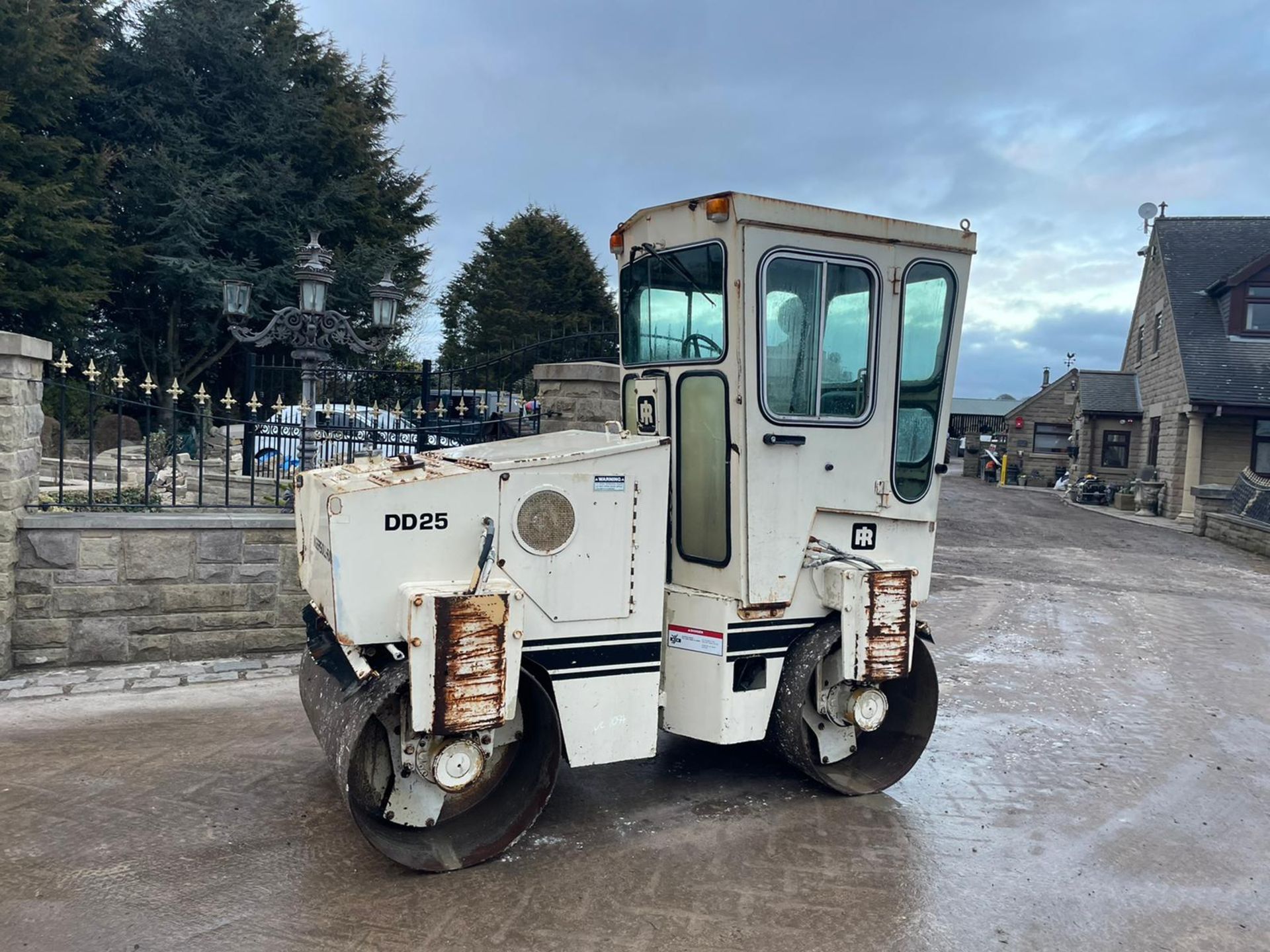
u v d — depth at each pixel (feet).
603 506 12.33
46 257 53.01
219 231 61.16
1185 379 67.87
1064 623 29.12
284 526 20.51
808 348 13.55
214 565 20.07
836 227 13.47
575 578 12.22
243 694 18.08
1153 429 82.23
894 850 12.78
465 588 11.05
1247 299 70.79
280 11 68.74
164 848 12.03
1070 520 66.69
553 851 12.42
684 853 12.46
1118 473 90.38
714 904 11.15
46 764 14.53
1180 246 80.33
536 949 10.08
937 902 11.40
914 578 14.25
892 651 13.75
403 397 38.60
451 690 10.80
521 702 12.64
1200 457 67.72
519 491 11.76
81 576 19.10
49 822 12.60
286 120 64.18
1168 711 19.89
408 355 80.53
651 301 14.79
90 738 15.62
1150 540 54.95
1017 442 114.73
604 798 14.28
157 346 64.08
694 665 13.82
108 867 11.50
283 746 15.56
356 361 67.46
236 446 41.96
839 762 15.12
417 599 10.65
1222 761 16.88
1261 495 52.42
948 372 15.10
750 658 13.69
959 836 13.34
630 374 15.37
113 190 59.26
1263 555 49.55
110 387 60.29
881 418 14.37
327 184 65.51
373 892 11.16
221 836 12.39
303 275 28.14
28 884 11.02
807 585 14.06
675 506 14.38
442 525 11.34
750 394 13.03
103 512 19.40
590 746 12.55
